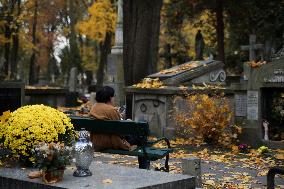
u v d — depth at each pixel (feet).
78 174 20.57
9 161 23.63
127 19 65.77
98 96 29.19
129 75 65.26
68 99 100.27
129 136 28.63
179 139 46.98
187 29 153.17
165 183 19.62
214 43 141.90
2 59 89.61
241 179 29.68
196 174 25.88
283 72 42.65
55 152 19.43
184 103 48.34
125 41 65.87
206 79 58.08
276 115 44.75
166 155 28.22
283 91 44.50
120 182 19.42
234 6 115.65
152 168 32.63
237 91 45.55
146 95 51.47
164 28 150.71
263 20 113.91
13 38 136.98
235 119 45.73
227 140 43.96
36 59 196.54
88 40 193.88
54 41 179.11
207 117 44.29
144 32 64.59
